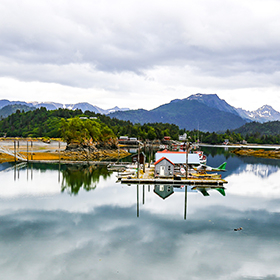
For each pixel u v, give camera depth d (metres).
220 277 25.20
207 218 41.25
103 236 34.09
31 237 33.72
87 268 26.52
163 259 28.33
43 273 25.64
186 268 26.61
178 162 85.50
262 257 29.03
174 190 61.88
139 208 46.34
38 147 173.38
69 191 59.22
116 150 181.00
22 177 77.00
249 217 41.91
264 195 57.72
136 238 33.53
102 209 45.72
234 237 34.00
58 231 35.69
